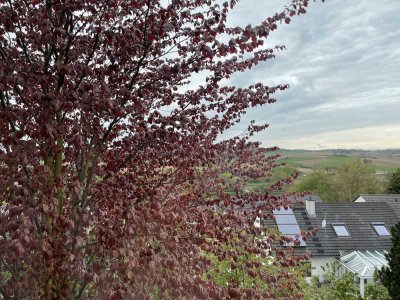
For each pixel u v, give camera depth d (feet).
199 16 11.59
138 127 13.10
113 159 13.91
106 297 9.98
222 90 14.34
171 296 10.77
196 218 12.78
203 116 13.91
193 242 12.03
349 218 79.56
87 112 11.85
